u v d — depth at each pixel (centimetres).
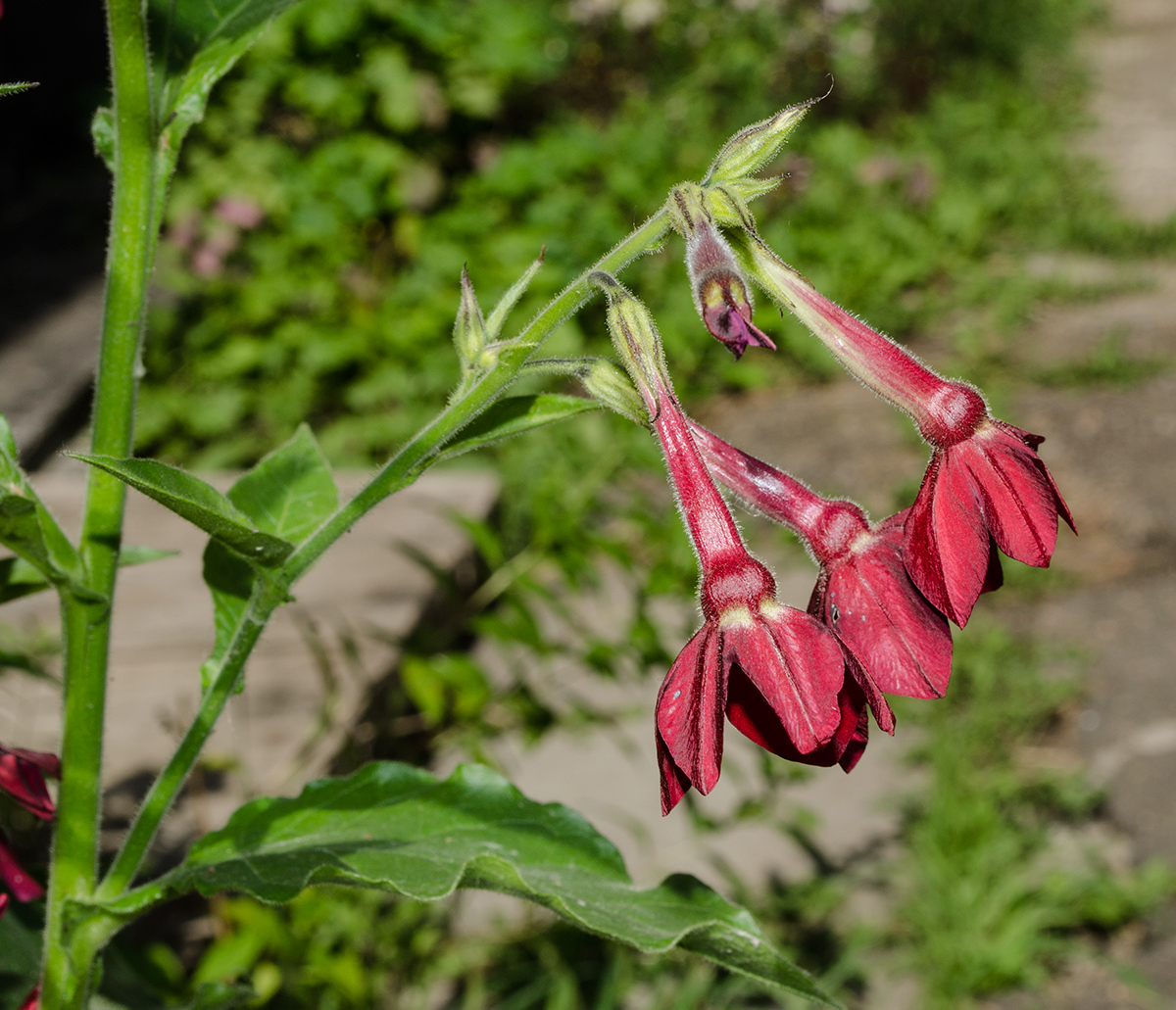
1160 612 498
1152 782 410
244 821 157
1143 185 1077
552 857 155
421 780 161
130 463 121
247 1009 254
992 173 1030
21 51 893
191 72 141
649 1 927
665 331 671
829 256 782
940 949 335
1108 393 685
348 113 674
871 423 660
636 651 324
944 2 1191
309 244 648
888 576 139
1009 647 477
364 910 291
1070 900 361
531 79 749
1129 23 1639
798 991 145
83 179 891
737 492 147
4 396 538
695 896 149
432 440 137
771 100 1001
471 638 448
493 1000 325
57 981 147
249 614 143
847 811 396
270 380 624
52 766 146
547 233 671
